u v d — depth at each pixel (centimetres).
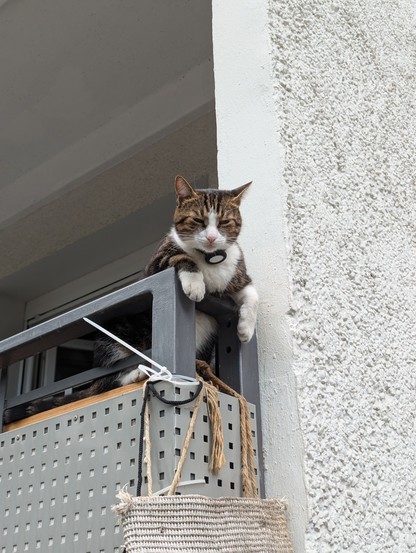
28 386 356
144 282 127
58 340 142
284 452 127
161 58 312
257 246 146
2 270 382
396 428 151
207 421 115
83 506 119
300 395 130
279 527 116
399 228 182
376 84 199
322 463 128
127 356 140
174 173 329
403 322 168
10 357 150
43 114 336
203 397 115
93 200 355
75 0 276
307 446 127
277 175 150
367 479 137
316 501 123
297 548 120
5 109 331
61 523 121
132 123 339
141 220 340
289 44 168
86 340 362
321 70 176
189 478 108
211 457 112
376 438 144
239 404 125
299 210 149
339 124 175
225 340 138
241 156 158
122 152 342
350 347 148
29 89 321
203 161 322
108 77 318
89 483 119
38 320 396
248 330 132
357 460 137
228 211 149
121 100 334
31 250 373
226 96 166
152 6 282
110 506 114
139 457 108
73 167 359
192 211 149
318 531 122
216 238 142
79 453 123
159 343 120
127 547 98
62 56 304
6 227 389
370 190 177
